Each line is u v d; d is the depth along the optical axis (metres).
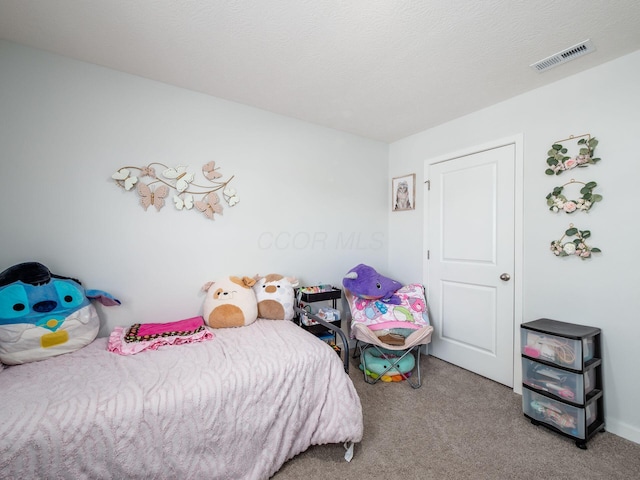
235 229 2.37
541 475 1.44
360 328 2.39
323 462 1.53
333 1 1.32
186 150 2.15
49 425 1.02
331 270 2.93
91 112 1.84
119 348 1.59
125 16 1.43
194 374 1.35
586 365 1.67
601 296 1.80
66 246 1.78
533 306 2.13
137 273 1.99
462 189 2.61
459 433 1.76
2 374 1.33
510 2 1.31
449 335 2.74
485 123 2.43
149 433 1.15
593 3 1.32
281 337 1.82
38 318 1.51
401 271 3.20
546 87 2.06
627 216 1.70
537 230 2.10
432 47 1.65
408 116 2.62
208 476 1.24
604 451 1.60
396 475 1.44
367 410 1.99
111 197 1.90
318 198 2.82
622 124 1.72
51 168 1.74
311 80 2.02
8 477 0.95
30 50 1.69
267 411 1.40
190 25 1.49
